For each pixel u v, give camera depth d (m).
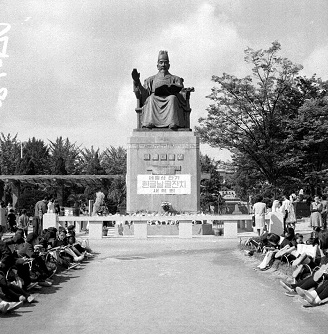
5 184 60.44
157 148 31.19
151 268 16.45
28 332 8.88
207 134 45.84
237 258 18.77
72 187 75.56
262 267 15.65
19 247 13.09
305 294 10.68
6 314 10.18
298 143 45.34
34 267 13.09
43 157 85.50
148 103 31.91
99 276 14.95
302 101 48.00
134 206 30.94
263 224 25.92
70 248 18.09
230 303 11.10
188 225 27.69
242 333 8.72
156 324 9.34
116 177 61.69
